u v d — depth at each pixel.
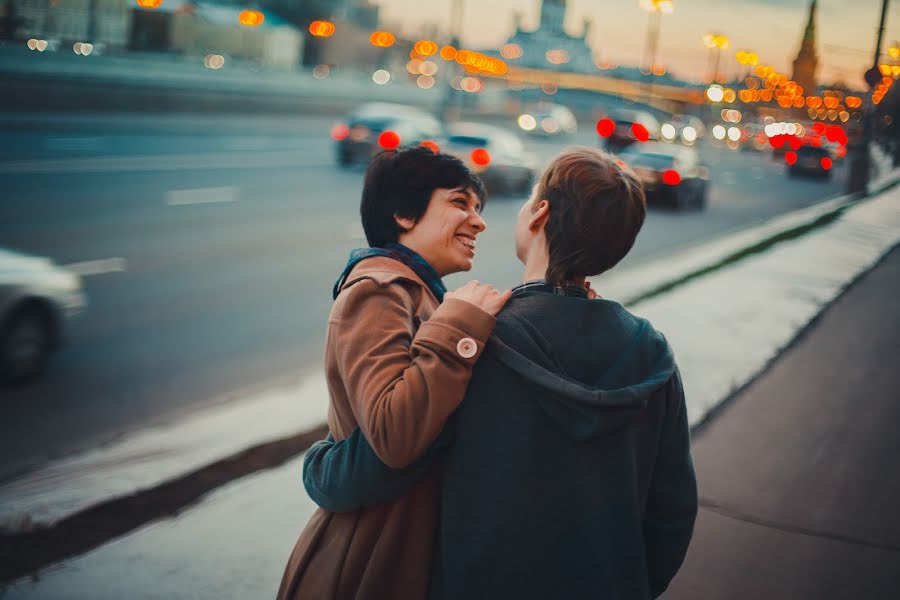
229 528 3.47
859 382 5.30
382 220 1.82
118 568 3.16
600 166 1.62
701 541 3.29
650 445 1.62
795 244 11.26
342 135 24.42
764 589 3.00
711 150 52.00
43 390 6.26
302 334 8.17
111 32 40.22
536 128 50.28
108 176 18.11
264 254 12.17
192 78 34.91
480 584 1.50
